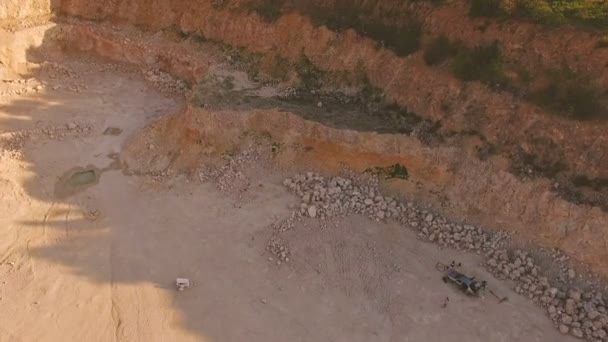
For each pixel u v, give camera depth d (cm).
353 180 2723
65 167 2938
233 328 2161
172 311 2228
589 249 2278
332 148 2772
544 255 2347
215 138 2897
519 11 2612
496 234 2450
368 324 2177
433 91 2739
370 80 2964
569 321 2158
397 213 2597
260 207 2670
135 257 2452
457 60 2708
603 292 2219
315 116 2844
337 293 2295
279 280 2350
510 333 2139
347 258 2430
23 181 2836
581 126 2380
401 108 2828
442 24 2795
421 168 2647
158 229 2588
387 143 2686
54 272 2391
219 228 2586
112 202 2738
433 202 2600
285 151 2847
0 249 2494
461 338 2123
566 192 2356
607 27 2439
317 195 2670
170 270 2394
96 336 2142
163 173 2886
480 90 2614
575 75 2433
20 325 2177
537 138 2461
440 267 2386
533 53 2541
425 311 2222
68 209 2700
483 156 2542
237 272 2384
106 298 2281
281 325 2170
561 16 2528
